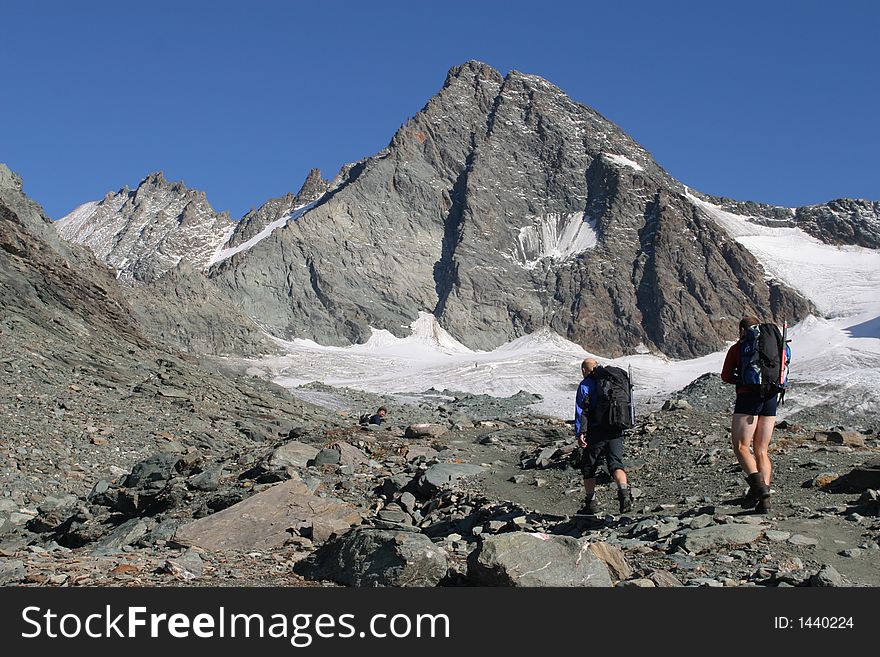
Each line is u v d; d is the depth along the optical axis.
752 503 9.15
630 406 9.93
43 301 35.59
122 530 11.66
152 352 39.16
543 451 14.98
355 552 7.22
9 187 50.66
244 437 24.78
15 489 15.61
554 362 194.75
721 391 49.72
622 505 9.86
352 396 80.12
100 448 19.41
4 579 7.30
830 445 13.94
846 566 6.99
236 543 9.29
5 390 21.72
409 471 14.48
